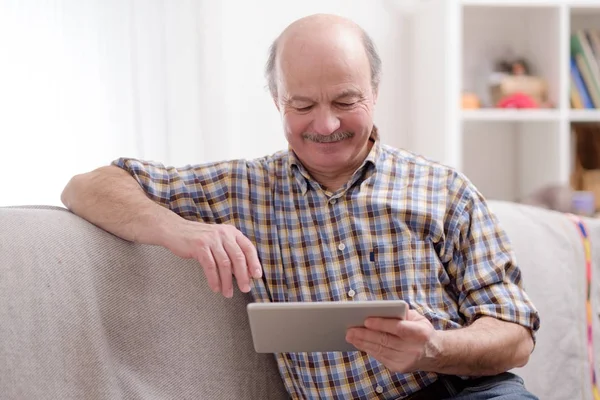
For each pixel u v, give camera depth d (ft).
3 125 9.76
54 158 10.03
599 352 6.58
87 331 4.65
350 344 4.65
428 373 5.25
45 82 9.94
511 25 11.98
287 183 5.51
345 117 5.24
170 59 10.75
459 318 5.35
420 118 11.66
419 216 5.39
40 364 4.37
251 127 11.27
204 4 10.87
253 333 4.44
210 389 5.24
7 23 9.73
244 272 4.74
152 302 5.07
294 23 5.46
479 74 11.89
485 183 12.23
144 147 10.59
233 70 11.14
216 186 5.52
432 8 11.15
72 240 4.77
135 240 4.99
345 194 5.43
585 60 11.51
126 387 4.80
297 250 5.40
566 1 11.13
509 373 5.26
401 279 5.32
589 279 6.61
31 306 4.40
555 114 11.19
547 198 9.98
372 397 5.27
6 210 4.72
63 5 10.01
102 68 10.27
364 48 5.40
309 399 5.40
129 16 10.41
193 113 10.92
